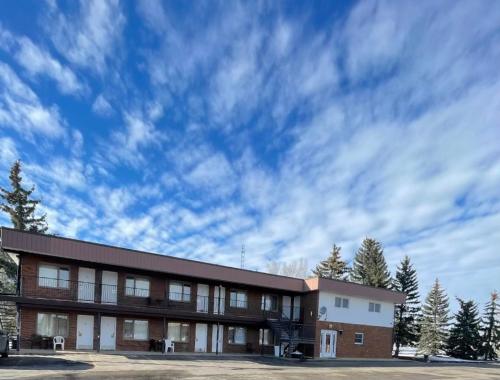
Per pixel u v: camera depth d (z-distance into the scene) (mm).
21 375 13750
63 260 24406
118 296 26172
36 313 23328
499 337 52438
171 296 28469
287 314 33688
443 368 28625
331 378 18688
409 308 51594
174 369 17984
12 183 38406
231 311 30938
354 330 34188
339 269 59219
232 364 21859
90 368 16562
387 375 21641
